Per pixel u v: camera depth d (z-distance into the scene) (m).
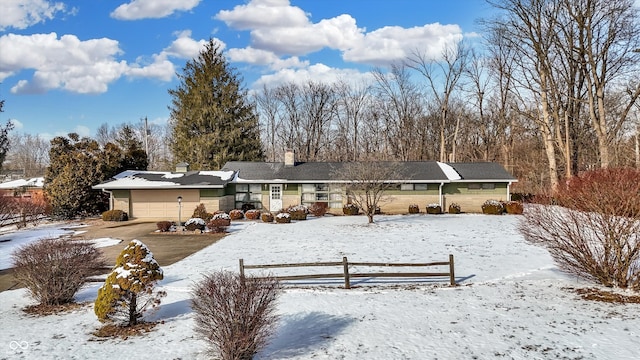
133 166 34.69
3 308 9.83
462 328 7.51
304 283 11.38
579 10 27.02
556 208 10.02
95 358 6.67
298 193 29.69
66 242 10.95
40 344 7.34
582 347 6.39
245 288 6.54
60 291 9.93
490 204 28.30
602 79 27.12
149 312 8.95
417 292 10.20
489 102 44.47
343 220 25.94
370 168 25.34
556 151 38.84
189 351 6.84
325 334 7.48
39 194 34.28
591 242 9.16
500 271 12.07
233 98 41.97
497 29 38.91
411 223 23.91
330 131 53.03
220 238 19.80
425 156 49.53
